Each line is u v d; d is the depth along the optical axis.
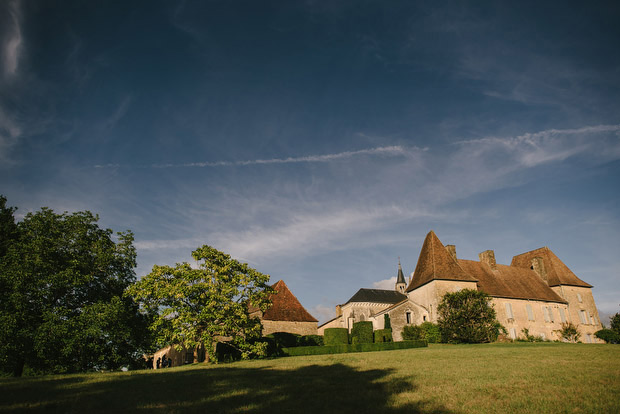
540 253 53.19
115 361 23.62
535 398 8.73
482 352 21.72
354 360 19.08
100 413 7.42
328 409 7.80
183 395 9.36
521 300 44.19
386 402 8.41
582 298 49.19
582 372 12.38
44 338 20.73
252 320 24.17
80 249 25.22
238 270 24.64
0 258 23.38
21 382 12.12
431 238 44.84
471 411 7.66
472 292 36.22
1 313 21.09
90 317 21.88
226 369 16.14
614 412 7.50
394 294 63.50
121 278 26.59
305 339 36.50
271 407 7.98
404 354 22.44
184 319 21.70
